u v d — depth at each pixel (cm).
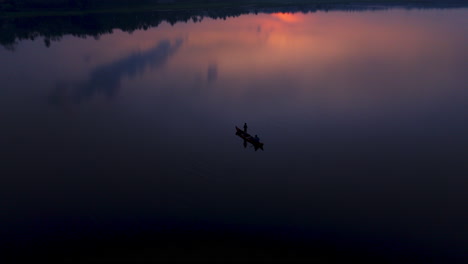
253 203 3638
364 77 8431
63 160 4525
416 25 18150
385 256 2934
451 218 3359
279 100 6831
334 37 14775
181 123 5766
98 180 4056
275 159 4547
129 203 3638
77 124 5728
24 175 4147
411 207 3538
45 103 6794
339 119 5834
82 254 2955
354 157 4566
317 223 3331
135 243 3083
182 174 4194
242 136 5144
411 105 6456
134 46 12962
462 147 4772
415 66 9456
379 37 14575
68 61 10662
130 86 7969
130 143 5038
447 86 7619
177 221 3362
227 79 8388
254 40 14112
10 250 2983
